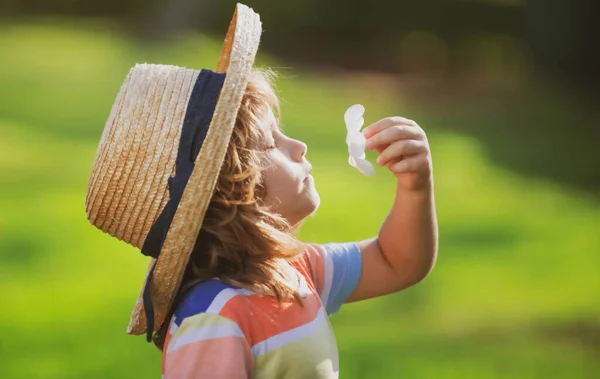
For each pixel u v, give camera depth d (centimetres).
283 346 216
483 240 850
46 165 1056
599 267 773
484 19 2036
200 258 221
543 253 813
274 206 226
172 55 1794
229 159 216
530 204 1009
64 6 2236
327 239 810
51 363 527
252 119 220
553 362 563
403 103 1609
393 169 240
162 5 2095
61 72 1596
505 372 542
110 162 215
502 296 686
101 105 1411
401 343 579
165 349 216
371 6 2053
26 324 591
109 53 1769
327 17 2055
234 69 211
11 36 1891
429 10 2052
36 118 1294
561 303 678
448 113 1545
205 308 212
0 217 838
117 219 216
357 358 549
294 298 224
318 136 1272
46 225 822
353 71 1883
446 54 2008
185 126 212
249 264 220
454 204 988
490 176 1135
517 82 1792
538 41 1855
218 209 217
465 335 601
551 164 1227
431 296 679
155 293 217
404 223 251
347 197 968
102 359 536
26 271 697
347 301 260
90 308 625
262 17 2056
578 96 1688
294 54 1956
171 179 210
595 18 1770
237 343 209
